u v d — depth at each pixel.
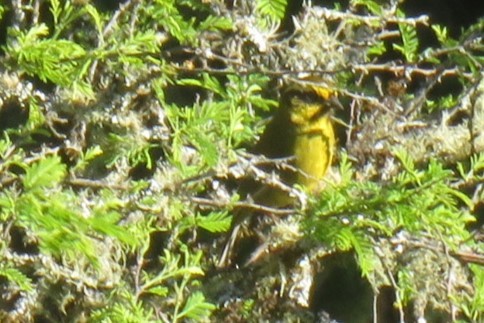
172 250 8.62
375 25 9.57
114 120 8.51
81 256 8.30
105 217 6.51
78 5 8.69
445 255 8.14
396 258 8.78
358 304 11.87
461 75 8.96
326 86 8.67
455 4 14.12
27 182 6.04
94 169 8.52
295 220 8.87
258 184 9.52
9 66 7.32
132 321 7.93
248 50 9.30
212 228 8.42
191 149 8.91
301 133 11.27
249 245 9.40
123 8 8.30
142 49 7.92
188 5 9.66
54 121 8.70
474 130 9.45
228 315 8.94
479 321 8.48
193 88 10.70
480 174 9.95
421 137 9.38
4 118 9.40
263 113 11.49
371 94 9.20
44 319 8.84
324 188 9.20
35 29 7.29
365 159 9.26
